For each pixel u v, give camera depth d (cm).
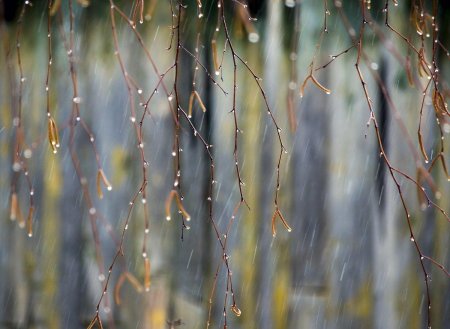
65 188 168
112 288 170
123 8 167
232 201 170
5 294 169
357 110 171
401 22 170
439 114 138
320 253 171
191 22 167
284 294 171
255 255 170
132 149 169
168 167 169
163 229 170
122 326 170
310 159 170
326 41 169
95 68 167
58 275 169
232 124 169
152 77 168
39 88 167
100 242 169
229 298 170
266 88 169
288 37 169
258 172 170
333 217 171
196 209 169
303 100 169
